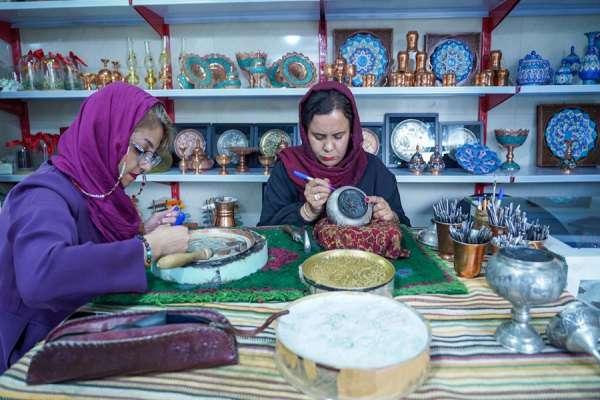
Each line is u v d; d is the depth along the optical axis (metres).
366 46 2.32
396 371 0.52
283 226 1.44
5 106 2.47
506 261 0.66
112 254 0.78
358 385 0.51
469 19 2.32
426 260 1.08
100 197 0.97
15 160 2.40
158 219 1.25
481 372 0.62
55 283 0.73
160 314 0.66
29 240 0.76
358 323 0.65
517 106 2.41
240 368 0.62
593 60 2.06
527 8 2.27
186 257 0.91
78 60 2.37
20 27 2.48
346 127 1.44
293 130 2.43
